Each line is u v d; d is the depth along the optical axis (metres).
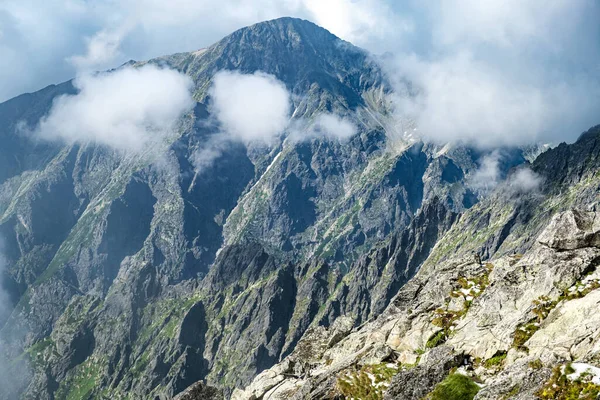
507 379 42.53
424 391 51.22
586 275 53.81
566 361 42.25
